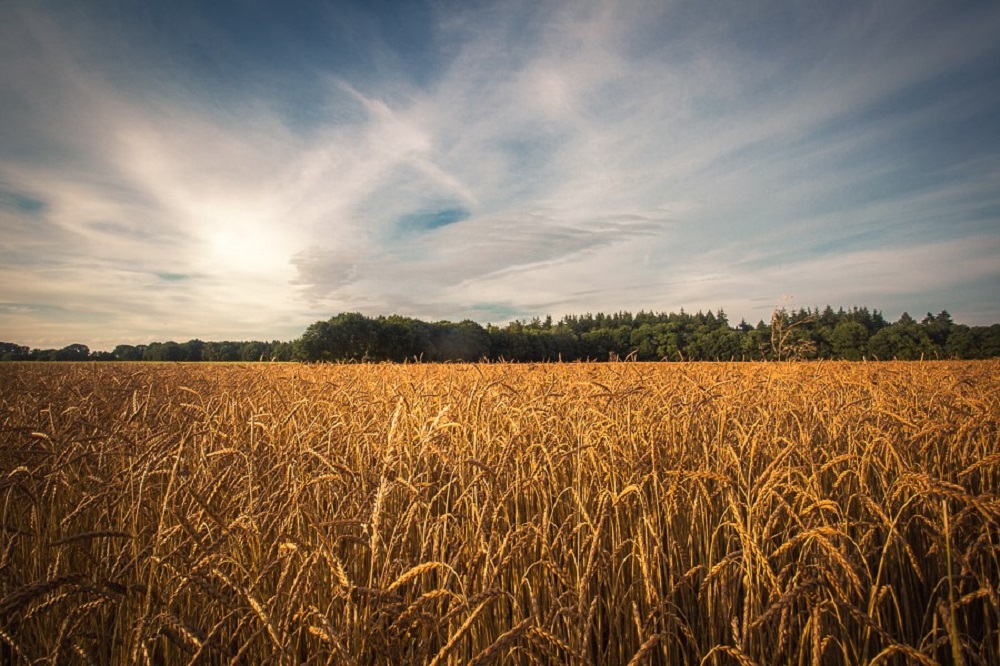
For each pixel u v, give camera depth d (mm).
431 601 2604
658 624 2588
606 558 3102
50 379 11383
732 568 2953
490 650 1543
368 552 3068
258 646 2682
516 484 3449
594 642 2996
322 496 3605
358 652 2164
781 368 11500
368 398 6453
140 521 3490
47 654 2607
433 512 3938
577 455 3971
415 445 4328
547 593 3168
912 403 5500
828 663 2764
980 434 4375
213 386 10383
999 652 2664
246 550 3197
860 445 4617
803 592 1982
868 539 3203
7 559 2750
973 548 2508
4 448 4219
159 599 2426
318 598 2768
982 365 11469
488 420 4992
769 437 4445
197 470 3947
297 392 8250
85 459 4055
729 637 2789
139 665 2430
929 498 3137
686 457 4121
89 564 3184
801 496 3234
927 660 1698
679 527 3637
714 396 5133
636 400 5344
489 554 2469
